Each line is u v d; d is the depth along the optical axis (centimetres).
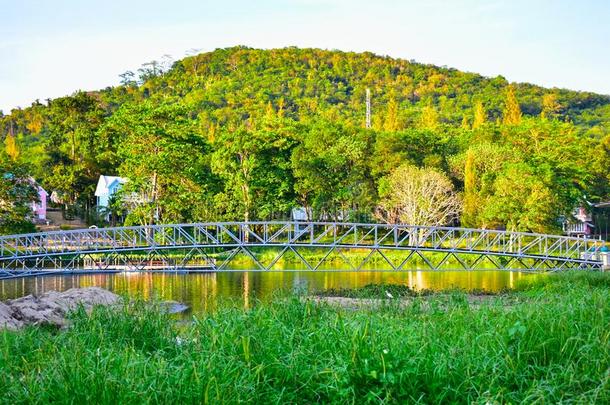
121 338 1241
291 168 7150
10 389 853
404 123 11856
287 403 888
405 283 4156
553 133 7762
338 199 7062
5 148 12112
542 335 1034
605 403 848
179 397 831
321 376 943
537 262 5100
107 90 19688
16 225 5406
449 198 6581
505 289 3422
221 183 6856
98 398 808
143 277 4625
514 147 7675
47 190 8844
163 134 5938
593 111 17325
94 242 4719
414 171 6500
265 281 4312
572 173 7081
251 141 6738
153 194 5859
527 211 6025
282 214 7300
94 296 2691
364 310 1692
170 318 1457
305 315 1331
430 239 6384
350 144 7244
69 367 876
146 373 917
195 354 1025
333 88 19488
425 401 897
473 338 1066
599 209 8644
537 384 896
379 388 908
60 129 9581
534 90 18575
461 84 19750
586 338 1038
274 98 18375
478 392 882
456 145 8256
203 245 3756
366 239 6950
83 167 8731
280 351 1027
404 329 1162
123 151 5941
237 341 1038
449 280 4391
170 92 19350
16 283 4388
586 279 2836
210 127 12706
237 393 853
